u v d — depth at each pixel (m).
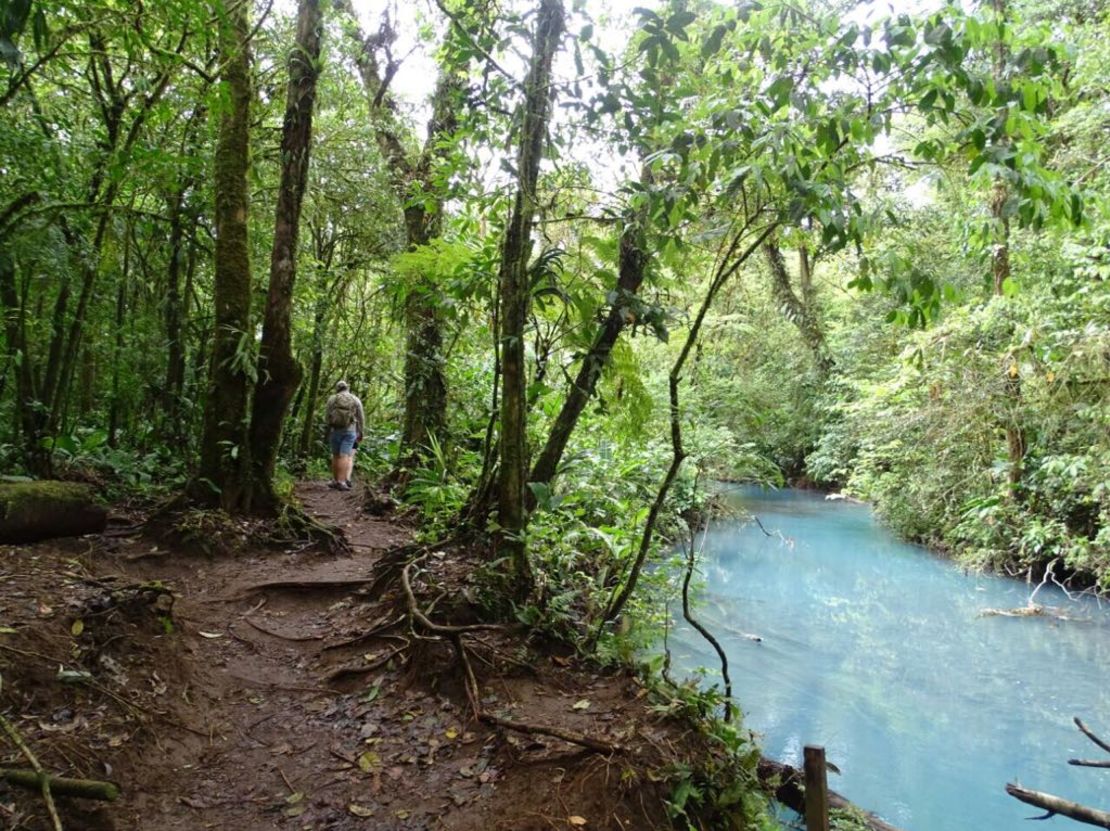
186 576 4.93
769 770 4.26
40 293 6.30
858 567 11.39
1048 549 9.81
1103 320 8.99
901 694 6.36
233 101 5.88
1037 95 3.04
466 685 3.52
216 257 6.01
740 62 3.69
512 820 2.72
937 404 10.84
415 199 6.15
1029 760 5.30
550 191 4.95
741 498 18.25
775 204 3.58
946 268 10.22
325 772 3.03
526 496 4.97
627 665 3.90
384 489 8.86
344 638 4.27
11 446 5.61
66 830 2.40
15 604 3.44
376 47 9.83
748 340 16.12
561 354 5.29
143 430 7.73
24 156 4.91
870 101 3.19
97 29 4.64
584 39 3.84
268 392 6.12
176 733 3.14
